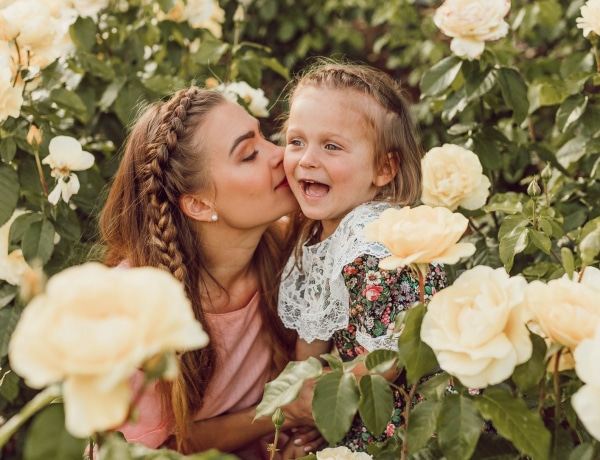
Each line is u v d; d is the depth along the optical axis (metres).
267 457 1.92
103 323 0.73
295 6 4.79
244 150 1.72
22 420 0.86
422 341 1.08
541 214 1.77
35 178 1.99
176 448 1.84
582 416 0.88
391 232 1.08
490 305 1.00
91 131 2.53
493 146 2.19
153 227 1.75
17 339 0.75
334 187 1.70
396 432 1.34
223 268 1.83
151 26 2.80
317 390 1.13
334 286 1.68
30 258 1.85
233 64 2.76
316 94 1.72
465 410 1.07
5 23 1.93
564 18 3.66
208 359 1.77
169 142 1.72
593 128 2.12
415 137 1.87
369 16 5.02
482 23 2.01
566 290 1.02
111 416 0.77
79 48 2.42
